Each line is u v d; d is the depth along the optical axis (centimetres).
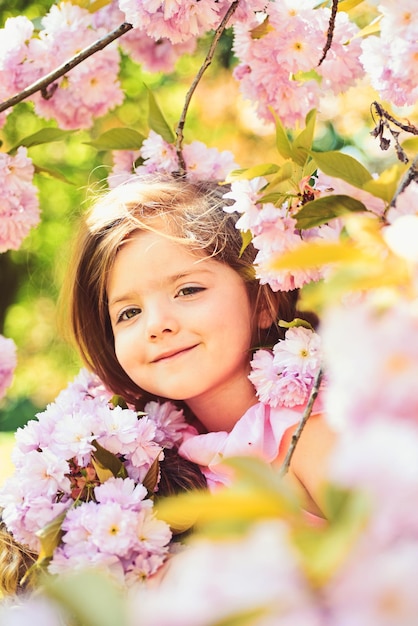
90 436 154
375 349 63
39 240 586
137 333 174
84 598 60
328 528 62
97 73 206
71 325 203
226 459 67
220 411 178
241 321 174
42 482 151
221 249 175
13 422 586
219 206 183
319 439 159
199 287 173
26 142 194
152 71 218
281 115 187
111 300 179
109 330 197
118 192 189
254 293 179
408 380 62
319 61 174
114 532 135
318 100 187
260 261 147
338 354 65
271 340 180
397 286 72
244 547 61
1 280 599
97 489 144
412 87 159
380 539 55
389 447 56
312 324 186
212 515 64
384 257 77
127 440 155
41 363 599
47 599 66
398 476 54
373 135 156
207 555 61
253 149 563
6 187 189
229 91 540
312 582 55
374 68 161
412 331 63
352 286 71
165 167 195
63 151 577
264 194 148
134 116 558
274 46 178
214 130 566
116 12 208
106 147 199
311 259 72
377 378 63
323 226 135
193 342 170
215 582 57
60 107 207
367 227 86
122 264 176
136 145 200
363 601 52
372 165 390
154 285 173
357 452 56
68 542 137
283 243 144
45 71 201
